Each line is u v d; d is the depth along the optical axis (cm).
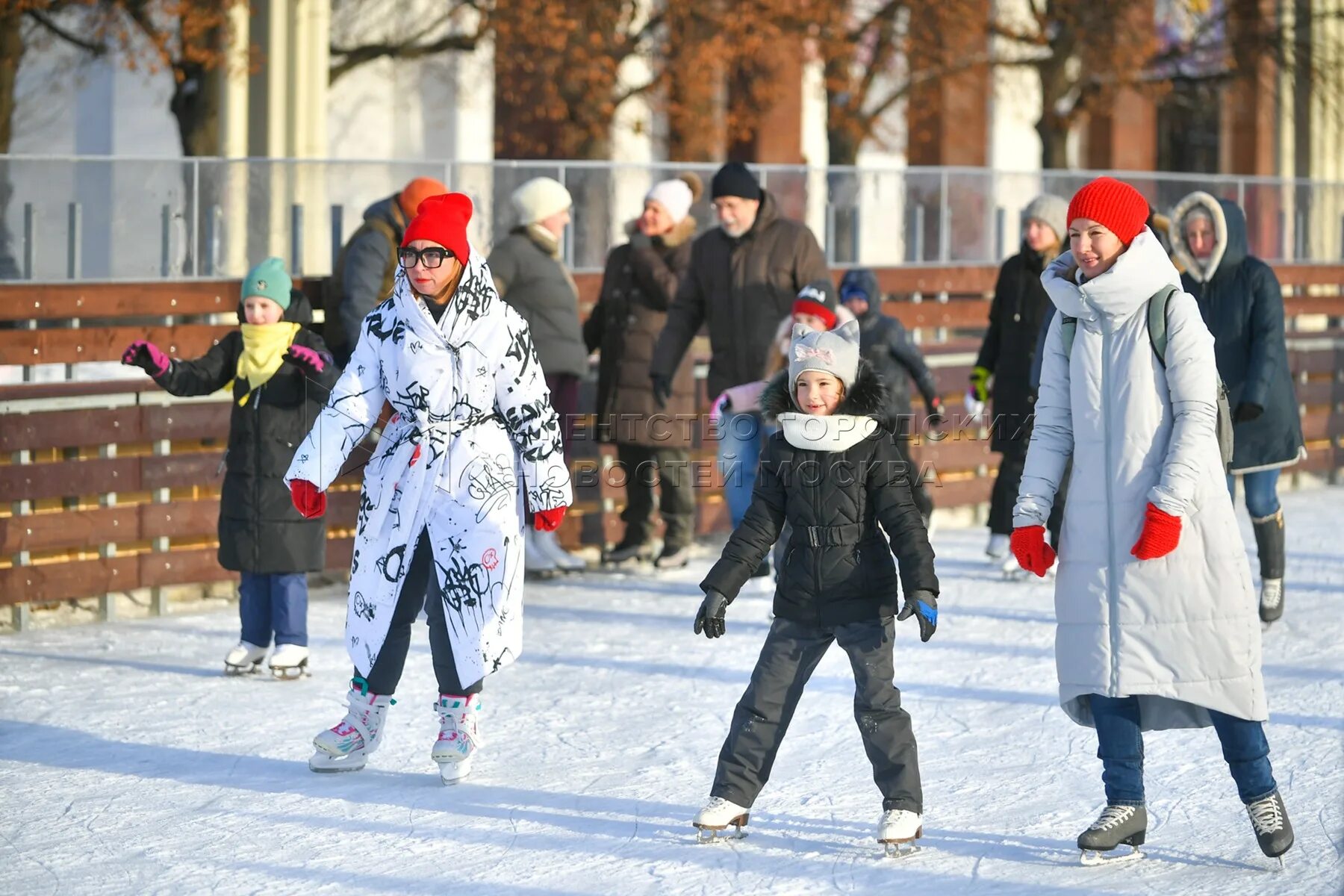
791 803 1290
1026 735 1507
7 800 1310
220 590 2212
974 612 2116
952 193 3133
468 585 1330
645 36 5197
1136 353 1125
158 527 2102
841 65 5444
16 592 1977
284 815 1265
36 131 5781
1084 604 1131
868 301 2231
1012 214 3197
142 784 1355
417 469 1333
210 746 1476
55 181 2191
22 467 1977
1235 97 6138
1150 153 7481
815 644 1192
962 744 1475
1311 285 3522
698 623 1173
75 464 2025
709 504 2653
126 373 2311
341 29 5366
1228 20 5831
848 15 5434
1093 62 5659
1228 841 1190
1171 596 1112
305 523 1714
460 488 1332
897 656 1852
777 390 1193
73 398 2031
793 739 1489
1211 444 1112
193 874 1128
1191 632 1112
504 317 1339
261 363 1686
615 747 1470
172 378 1666
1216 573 1112
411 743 1491
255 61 3638
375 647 1352
